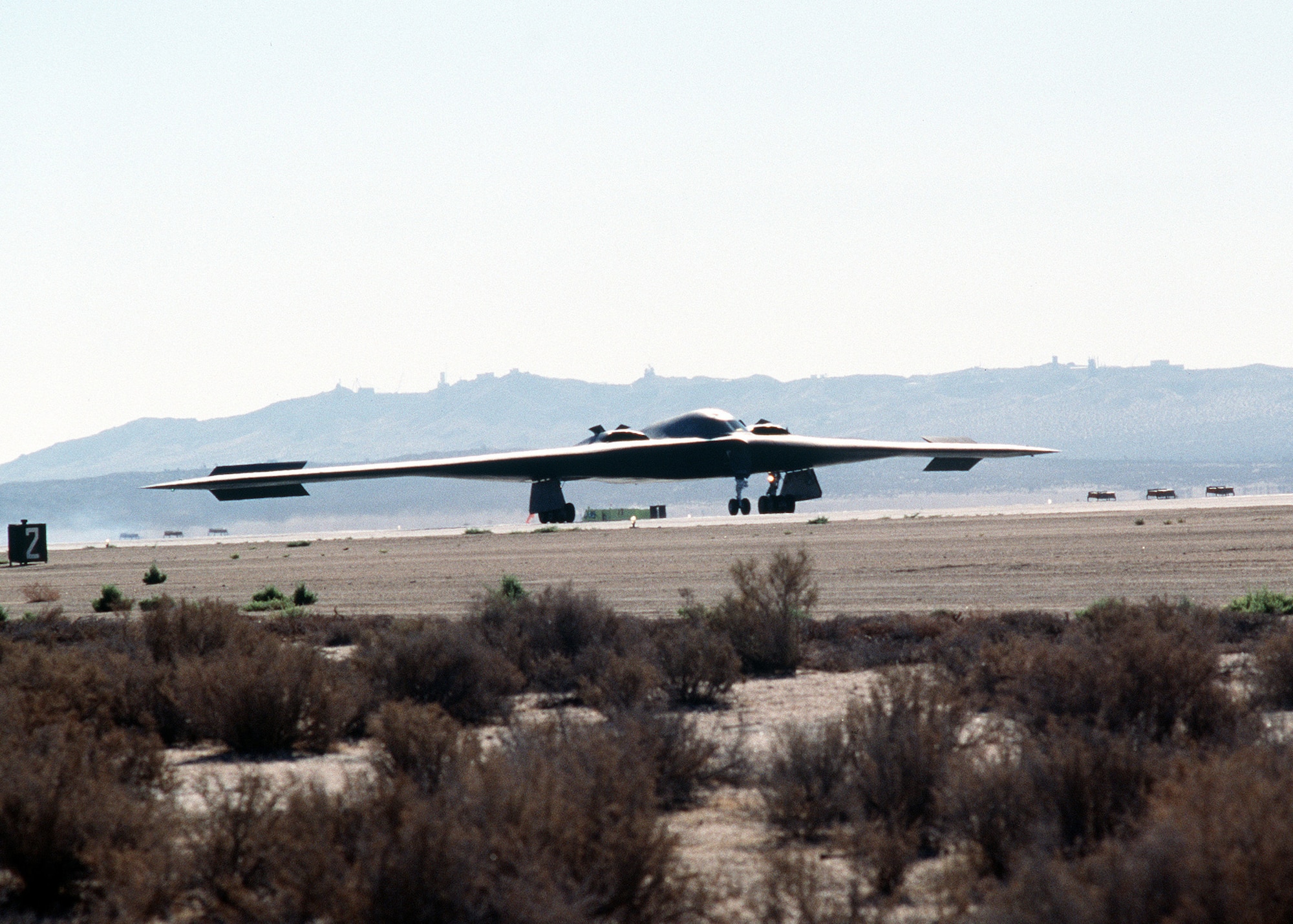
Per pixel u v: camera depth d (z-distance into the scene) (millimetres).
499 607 71688
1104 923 18453
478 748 31156
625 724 34469
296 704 44219
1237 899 17781
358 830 23422
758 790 34656
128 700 47281
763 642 63656
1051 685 37375
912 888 24641
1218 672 43438
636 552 167375
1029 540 155000
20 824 25750
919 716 33125
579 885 20844
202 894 24641
